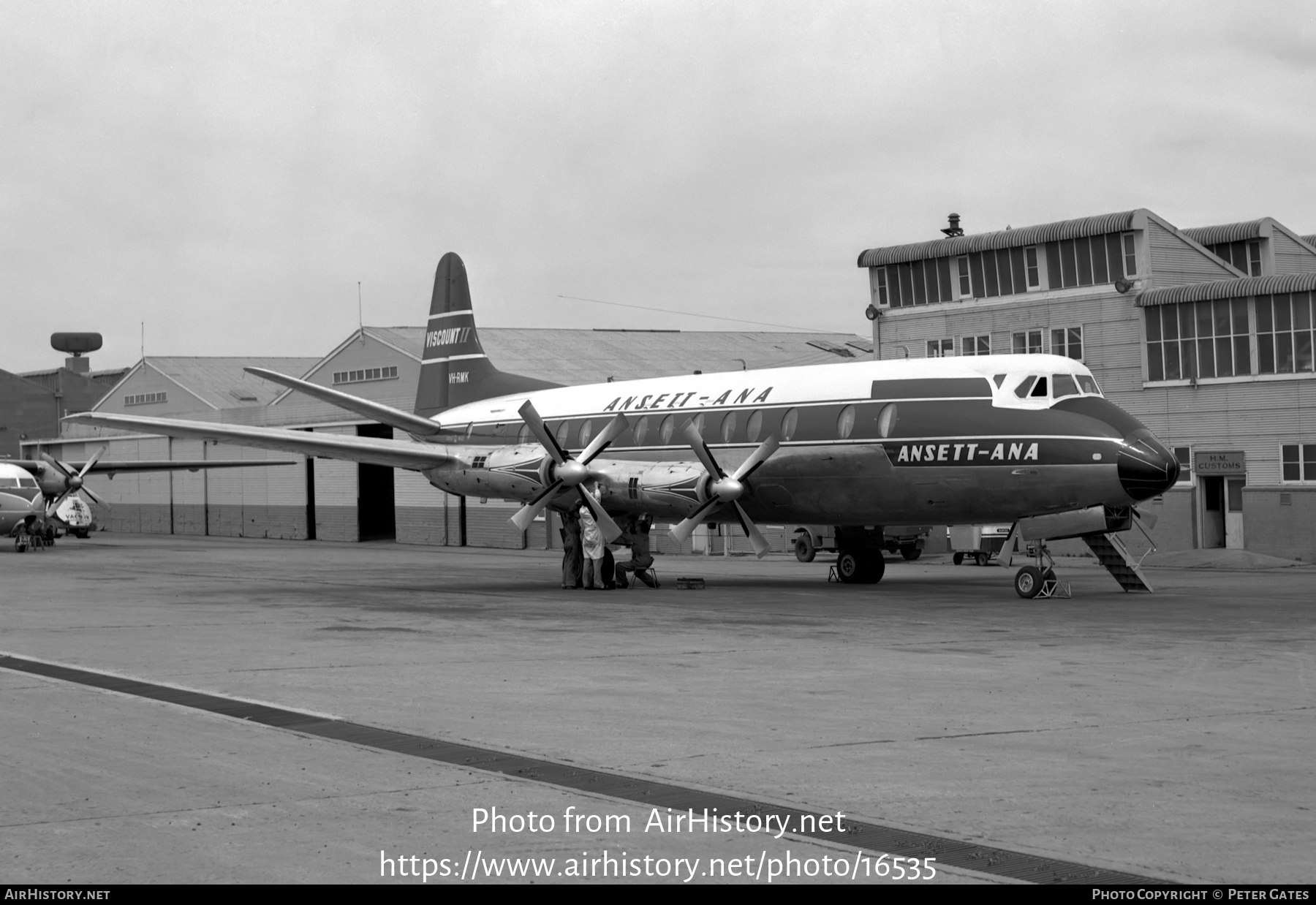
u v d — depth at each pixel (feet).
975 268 162.09
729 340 244.63
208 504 263.90
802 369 102.63
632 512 102.89
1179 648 61.36
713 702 45.91
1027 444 86.38
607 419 112.68
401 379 215.92
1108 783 33.12
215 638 67.31
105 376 418.51
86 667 55.98
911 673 52.95
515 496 107.34
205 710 44.62
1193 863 26.43
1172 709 44.04
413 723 41.91
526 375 204.74
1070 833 28.60
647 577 106.42
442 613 82.23
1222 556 132.36
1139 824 29.22
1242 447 137.80
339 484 231.30
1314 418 132.16
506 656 59.21
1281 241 167.94
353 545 215.31
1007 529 138.31
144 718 43.01
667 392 110.01
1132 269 147.13
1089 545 97.91
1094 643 63.36
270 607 86.28
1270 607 82.79
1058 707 44.55
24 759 36.40
